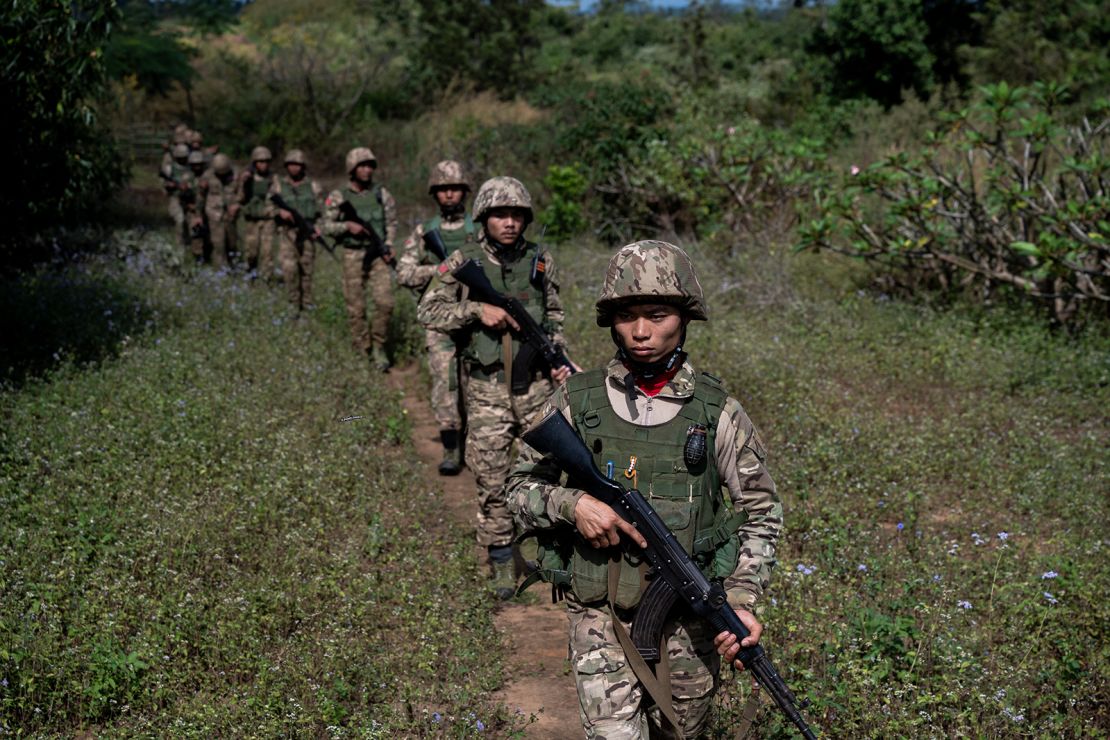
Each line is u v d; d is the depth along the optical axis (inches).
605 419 104.7
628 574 102.6
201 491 223.3
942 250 409.4
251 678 158.6
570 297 440.8
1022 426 274.8
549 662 173.9
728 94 903.1
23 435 247.8
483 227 198.8
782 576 183.8
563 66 1553.9
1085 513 220.8
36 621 160.2
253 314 408.2
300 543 200.5
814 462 246.2
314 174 986.7
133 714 145.6
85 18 323.9
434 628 175.6
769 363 329.1
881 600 178.1
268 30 1683.1
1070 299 372.5
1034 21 852.6
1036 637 165.6
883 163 385.4
